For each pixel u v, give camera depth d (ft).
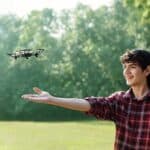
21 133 156.87
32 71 231.71
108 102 18.30
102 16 254.68
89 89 243.40
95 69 244.22
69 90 241.76
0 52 242.58
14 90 233.96
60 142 123.65
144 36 232.12
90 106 18.20
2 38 254.06
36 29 260.83
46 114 241.76
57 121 231.50
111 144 118.11
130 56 18.03
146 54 18.07
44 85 233.55
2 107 236.43
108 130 172.55
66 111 244.22
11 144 118.11
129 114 18.08
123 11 245.86
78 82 244.83
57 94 238.07
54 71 237.86
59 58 246.47
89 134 153.89
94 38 249.75
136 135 17.85
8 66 232.32
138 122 17.88
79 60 246.27
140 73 18.01
